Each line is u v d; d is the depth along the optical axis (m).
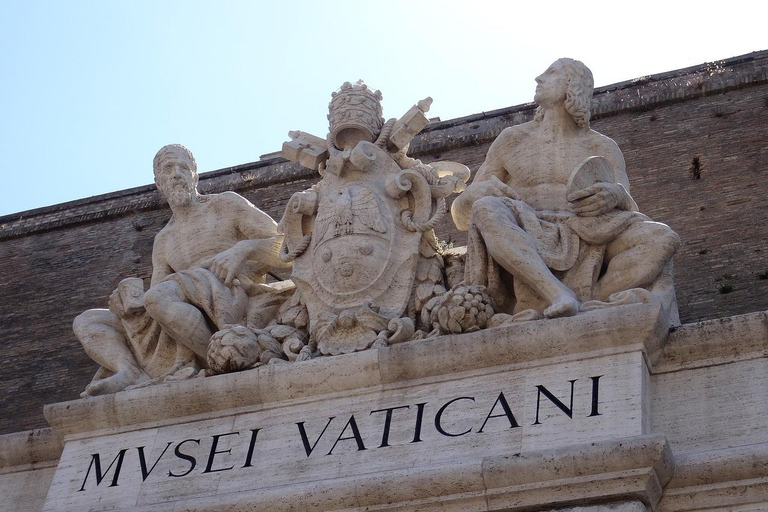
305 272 11.59
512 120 16.66
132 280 12.37
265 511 10.22
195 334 11.77
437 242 11.69
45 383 16.05
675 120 15.86
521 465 9.66
